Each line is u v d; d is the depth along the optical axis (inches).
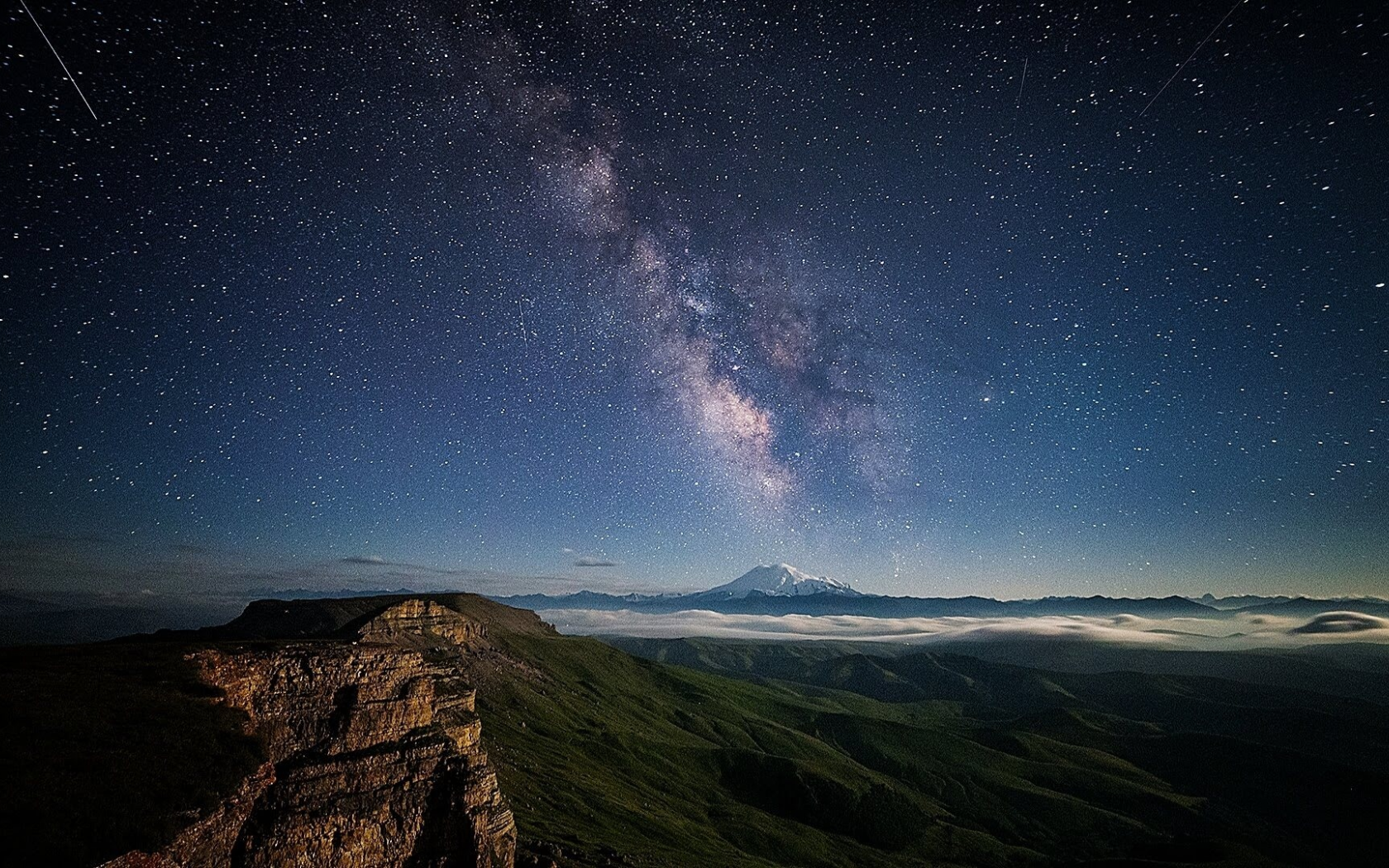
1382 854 7628.0
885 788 7790.4
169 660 1670.8
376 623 6250.0
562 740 6156.5
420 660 2265.0
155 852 1136.8
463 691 2460.6
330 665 1915.6
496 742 5246.1
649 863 3570.4
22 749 1178.0
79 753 1227.9
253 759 1523.1
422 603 7027.6
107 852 1053.2
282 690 1792.6
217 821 1341.0
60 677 1480.1
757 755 7534.5
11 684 1398.9
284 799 1582.2
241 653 1791.3
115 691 1473.9
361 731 1883.6
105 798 1144.2
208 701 1585.9
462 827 1947.6
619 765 6156.5
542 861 2755.9
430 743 2025.1
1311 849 7780.5
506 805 2122.3
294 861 1520.7
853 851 6013.8
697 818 5615.2
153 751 1334.9
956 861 6550.2
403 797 1863.9
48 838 1003.3
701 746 7662.4
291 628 6053.2
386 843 1777.8
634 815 4736.7
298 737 1763.0
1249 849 6525.6
